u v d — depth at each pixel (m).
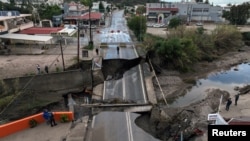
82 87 28.39
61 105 24.19
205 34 50.66
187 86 32.31
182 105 26.22
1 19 44.62
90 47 44.44
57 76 27.11
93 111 22.91
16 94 23.91
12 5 87.38
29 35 46.75
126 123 21.00
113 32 66.25
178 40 38.56
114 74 33.69
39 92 25.86
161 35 55.12
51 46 45.72
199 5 98.19
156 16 97.75
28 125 18.27
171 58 37.22
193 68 40.03
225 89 31.78
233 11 88.88
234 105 24.45
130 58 38.16
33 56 38.22
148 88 28.88
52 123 18.52
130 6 186.50
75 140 16.97
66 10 86.00
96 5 123.75
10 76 28.72
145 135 19.33
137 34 57.62
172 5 100.19
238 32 54.41
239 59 46.81
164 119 21.25
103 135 18.88
